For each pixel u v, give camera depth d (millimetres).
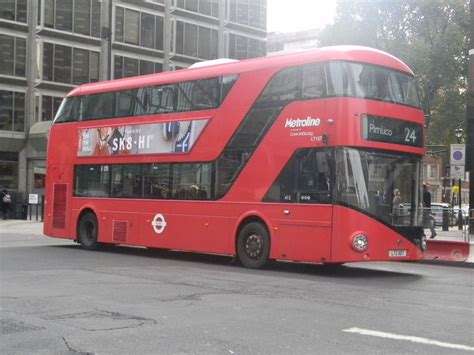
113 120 16406
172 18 50656
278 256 12391
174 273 11984
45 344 6082
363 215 11570
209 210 13812
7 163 42375
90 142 17031
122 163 16031
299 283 10820
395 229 11969
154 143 15211
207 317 7477
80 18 44938
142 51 48469
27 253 15781
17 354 5727
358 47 12188
